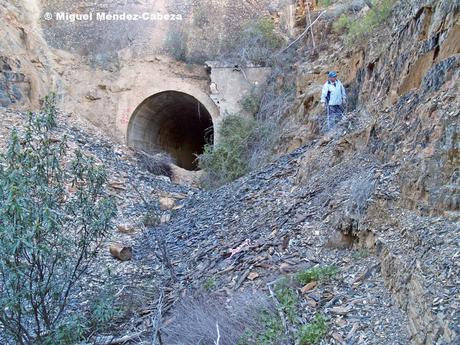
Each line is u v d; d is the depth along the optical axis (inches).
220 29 676.7
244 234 256.1
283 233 225.9
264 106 594.9
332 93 374.9
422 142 179.0
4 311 143.2
